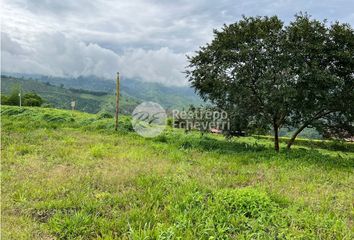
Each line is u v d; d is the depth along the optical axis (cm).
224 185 1059
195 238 632
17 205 802
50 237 646
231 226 694
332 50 1788
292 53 1734
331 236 680
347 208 891
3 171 1123
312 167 1430
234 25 1970
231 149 1919
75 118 3192
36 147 1636
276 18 1959
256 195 827
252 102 1881
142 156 1515
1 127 2361
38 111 3403
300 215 768
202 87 2098
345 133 2019
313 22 1797
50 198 870
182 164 1354
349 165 1580
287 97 1662
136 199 889
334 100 1791
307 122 1972
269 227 694
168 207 791
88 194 897
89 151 1580
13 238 618
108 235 648
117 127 2575
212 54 2020
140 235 629
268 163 1498
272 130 2117
